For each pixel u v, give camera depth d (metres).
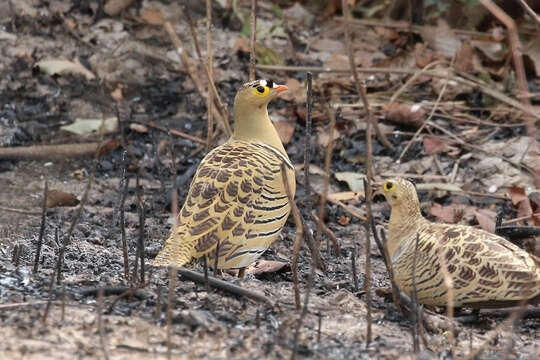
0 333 7.41
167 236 11.05
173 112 14.48
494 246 8.35
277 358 7.27
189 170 12.70
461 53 15.20
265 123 10.55
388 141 13.91
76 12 16.48
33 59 15.39
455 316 8.67
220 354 7.27
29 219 11.23
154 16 16.19
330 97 14.80
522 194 12.16
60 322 7.65
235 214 9.12
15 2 16.39
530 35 15.53
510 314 8.66
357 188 12.68
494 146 13.59
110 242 10.55
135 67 15.43
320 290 9.26
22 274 8.74
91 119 14.18
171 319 7.67
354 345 7.68
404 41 16.31
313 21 16.84
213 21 16.41
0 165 13.00
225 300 8.31
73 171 13.01
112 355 7.14
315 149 13.62
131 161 13.29
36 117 14.26
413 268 7.89
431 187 12.66
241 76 15.23
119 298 8.02
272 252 10.83
